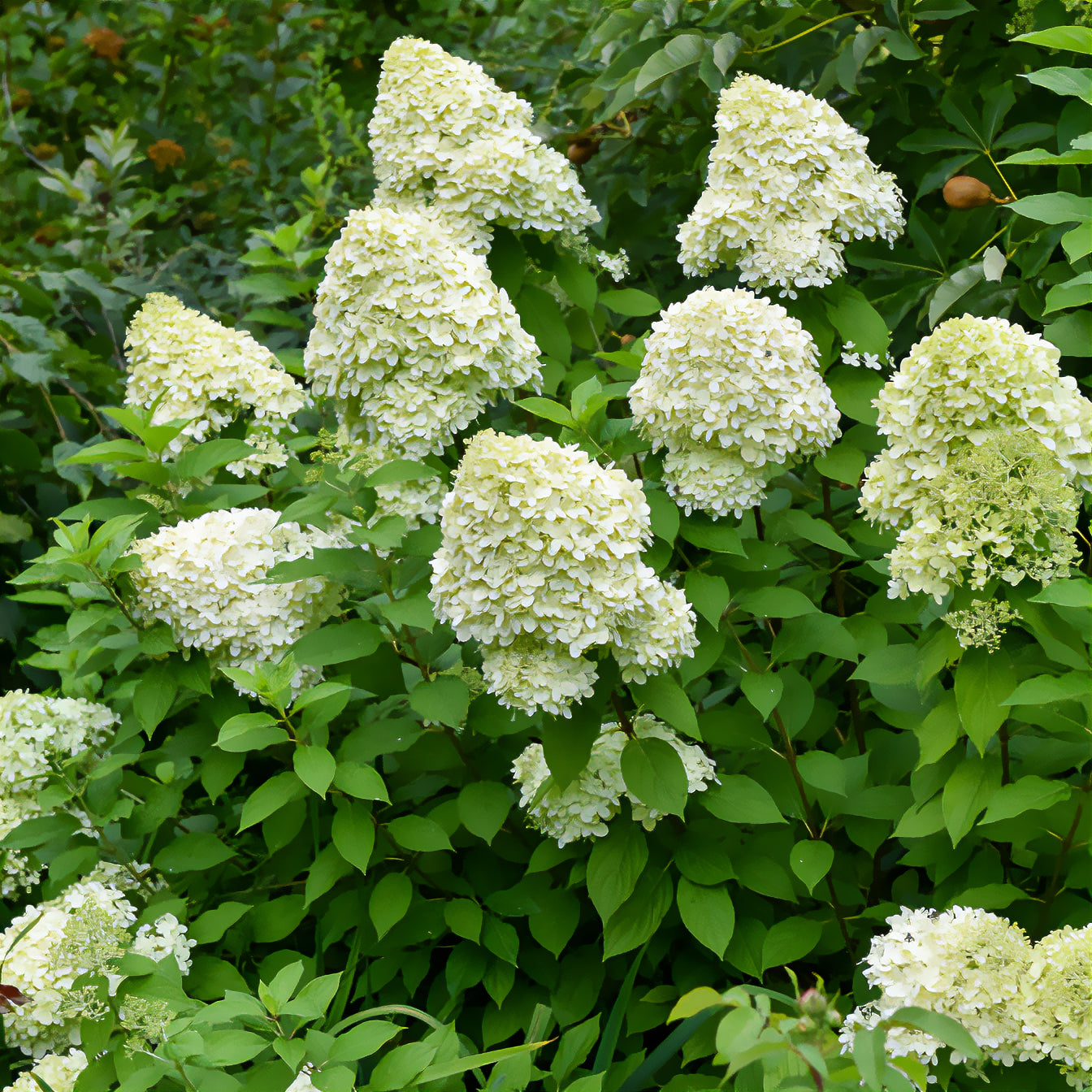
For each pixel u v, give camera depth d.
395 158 2.89
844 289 2.77
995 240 3.15
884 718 2.53
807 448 2.49
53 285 4.06
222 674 2.71
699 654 2.42
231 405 2.96
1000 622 1.98
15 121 5.74
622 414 3.27
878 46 3.40
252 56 5.68
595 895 2.25
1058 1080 1.94
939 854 2.29
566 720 2.19
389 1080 1.91
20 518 3.73
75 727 2.75
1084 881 2.10
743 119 2.68
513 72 4.99
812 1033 1.40
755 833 2.60
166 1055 1.87
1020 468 2.01
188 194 5.47
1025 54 3.25
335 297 2.54
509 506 2.02
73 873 2.52
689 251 2.81
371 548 2.40
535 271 3.19
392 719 2.49
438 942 2.65
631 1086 2.16
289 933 2.56
